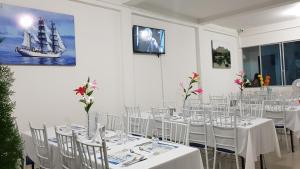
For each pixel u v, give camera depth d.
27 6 3.92
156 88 6.13
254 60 9.02
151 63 6.04
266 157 4.01
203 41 7.55
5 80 1.00
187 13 6.70
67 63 4.38
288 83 8.27
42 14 4.09
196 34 7.37
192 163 2.12
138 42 5.59
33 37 3.97
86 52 4.70
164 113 4.32
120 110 5.21
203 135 3.35
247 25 8.39
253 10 6.17
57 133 2.30
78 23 4.60
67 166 2.20
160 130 3.63
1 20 3.65
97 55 4.88
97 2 4.83
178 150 2.18
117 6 5.18
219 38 8.31
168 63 6.46
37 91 4.02
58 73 4.29
